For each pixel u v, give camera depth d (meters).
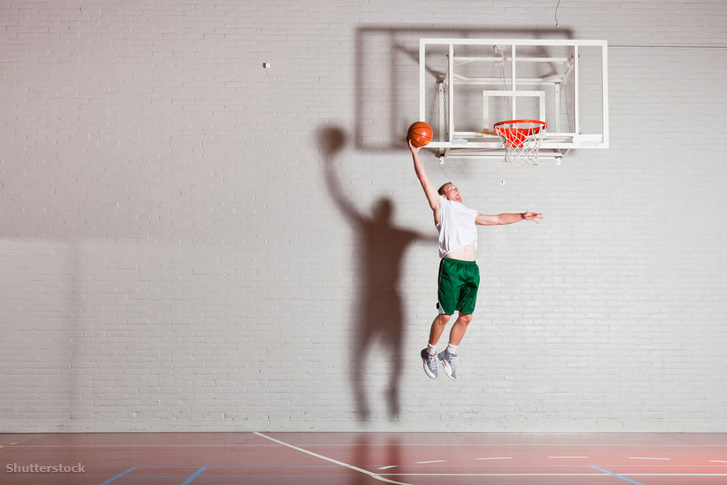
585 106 6.46
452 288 5.32
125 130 6.36
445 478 3.78
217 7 6.51
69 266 6.22
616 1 6.57
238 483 3.60
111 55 6.43
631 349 6.22
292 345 6.18
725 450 4.93
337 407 6.11
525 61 6.43
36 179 6.29
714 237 6.35
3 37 6.42
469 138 6.05
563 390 6.16
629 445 5.18
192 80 6.43
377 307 6.23
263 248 6.28
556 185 6.37
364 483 3.61
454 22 6.53
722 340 6.25
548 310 6.25
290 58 6.47
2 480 3.70
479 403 6.12
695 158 6.43
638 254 6.32
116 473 3.92
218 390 6.11
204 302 6.21
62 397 6.07
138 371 6.12
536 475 3.88
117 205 6.29
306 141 6.39
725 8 6.58
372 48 6.50
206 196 6.32
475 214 5.46
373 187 6.36
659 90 6.49
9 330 6.13
